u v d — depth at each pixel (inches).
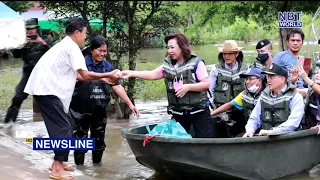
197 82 220.4
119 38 396.2
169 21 404.2
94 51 242.5
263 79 240.8
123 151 290.4
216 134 259.3
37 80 199.9
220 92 256.2
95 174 244.1
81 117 246.5
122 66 404.2
